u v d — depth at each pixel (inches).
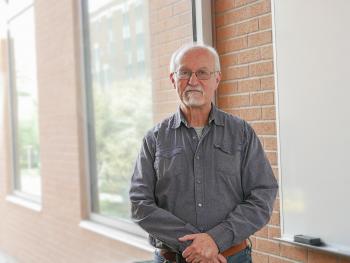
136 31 166.4
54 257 183.9
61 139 189.3
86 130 186.5
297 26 113.7
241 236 82.7
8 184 185.9
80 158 186.5
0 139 186.4
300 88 113.7
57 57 189.5
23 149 189.5
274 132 122.4
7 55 187.0
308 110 112.0
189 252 81.4
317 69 109.7
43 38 189.8
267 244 124.3
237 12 131.1
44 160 189.8
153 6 158.9
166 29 153.3
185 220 85.2
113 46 175.8
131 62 168.6
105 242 172.4
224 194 85.4
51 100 190.5
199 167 85.6
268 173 86.9
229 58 134.1
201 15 136.7
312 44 110.5
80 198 185.3
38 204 186.7
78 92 187.2
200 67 85.1
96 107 184.1
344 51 104.0
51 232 188.2
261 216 84.0
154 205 85.5
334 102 106.4
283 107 117.8
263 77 124.6
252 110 127.9
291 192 116.8
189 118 88.1
